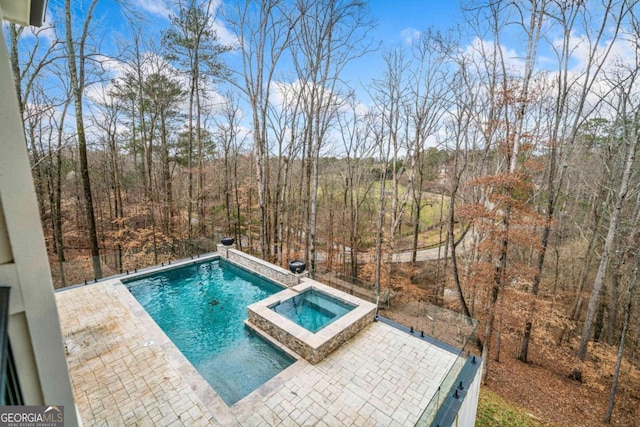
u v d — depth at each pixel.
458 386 5.31
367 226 21.38
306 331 6.40
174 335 7.24
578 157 14.48
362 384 5.27
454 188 12.39
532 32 8.89
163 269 10.14
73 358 5.45
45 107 10.26
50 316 1.77
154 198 16.11
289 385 5.21
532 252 14.71
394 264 17.62
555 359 11.97
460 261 16.44
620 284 12.72
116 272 9.86
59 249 13.45
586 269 13.66
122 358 5.46
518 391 10.31
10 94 1.54
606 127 12.52
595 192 14.02
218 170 20.34
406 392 5.11
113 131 15.74
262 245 13.98
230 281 10.52
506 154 10.22
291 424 4.44
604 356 10.70
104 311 6.99
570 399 10.10
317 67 12.65
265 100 13.80
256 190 19.73
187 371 5.16
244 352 6.56
